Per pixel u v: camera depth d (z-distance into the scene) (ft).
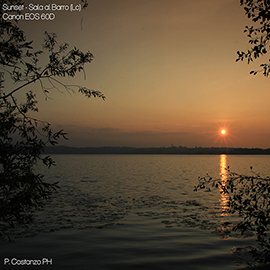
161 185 106.42
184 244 35.12
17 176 15.84
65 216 50.80
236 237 37.45
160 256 31.14
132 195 79.46
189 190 90.74
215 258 30.25
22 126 16.96
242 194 21.24
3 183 15.60
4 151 15.49
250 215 20.71
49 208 58.29
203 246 34.27
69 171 192.85
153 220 47.91
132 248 33.83
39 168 224.74
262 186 20.31
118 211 55.72
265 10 17.95
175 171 196.24
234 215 51.21
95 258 30.63
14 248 33.78
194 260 29.89
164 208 59.11
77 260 30.09
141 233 40.09
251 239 36.32
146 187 99.81
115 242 36.11
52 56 18.22
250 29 19.17
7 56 17.65
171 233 40.01
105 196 77.05
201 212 54.49
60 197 74.59
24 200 15.90
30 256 31.22
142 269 27.73
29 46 18.17
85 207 59.82
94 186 102.78
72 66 18.31
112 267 28.25
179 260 29.99
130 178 138.92
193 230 41.34
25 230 41.27
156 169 222.28
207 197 75.10
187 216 50.93
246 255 30.76
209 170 207.82
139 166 273.95
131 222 46.50
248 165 294.05
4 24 17.52
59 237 38.09
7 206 15.62
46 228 42.52
